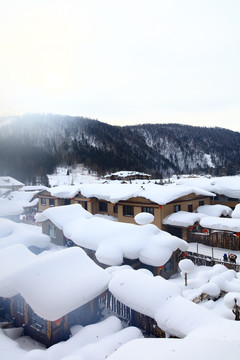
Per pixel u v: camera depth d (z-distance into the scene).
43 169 118.19
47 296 8.26
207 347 4.55
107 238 15.30
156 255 13.81
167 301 8.31
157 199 23.14
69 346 7.42
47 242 18.08
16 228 18.34
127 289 9.07
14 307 10.03
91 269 10.10
